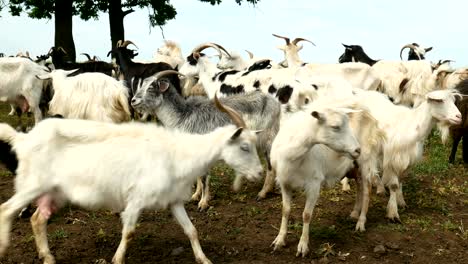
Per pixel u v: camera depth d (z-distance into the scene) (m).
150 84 6.79
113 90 7.92
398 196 6.51
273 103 7.04
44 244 4.91
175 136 4.91
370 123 5.80
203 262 4.89
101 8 22.86
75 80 8.04
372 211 6.42
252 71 9.74
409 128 5.98
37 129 4.69
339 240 5.54
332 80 7.52
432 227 5.91
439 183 7.64
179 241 5.54
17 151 4.70
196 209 6.59
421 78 10.81
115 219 6.12
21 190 4.63
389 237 5.62
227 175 8.07
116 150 4.68
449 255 5.23
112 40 22.47
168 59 15.11
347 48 14.89
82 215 6.22
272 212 6.41
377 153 5.94
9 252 5.21
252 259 5.09
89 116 7.88
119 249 4.76
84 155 4.66
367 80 11.18
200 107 6.93
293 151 4.93
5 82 9.88
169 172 4.73
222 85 9.70
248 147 4.88
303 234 5.17
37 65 10.23
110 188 4.68
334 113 4.74
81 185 4.66
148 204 4.69
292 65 12.47
